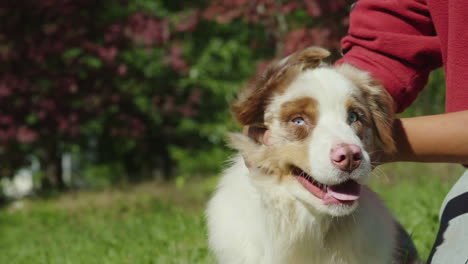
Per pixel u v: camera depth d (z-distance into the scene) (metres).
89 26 14.21
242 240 3.55
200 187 11.96
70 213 11.02
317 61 3.54
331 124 3.20
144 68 14.73
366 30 3.54
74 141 14.36
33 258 6.28
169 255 5.16
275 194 3.36
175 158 15.89
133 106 15.42
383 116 3.36
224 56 15.52
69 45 13.18
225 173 3.81
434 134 3.19
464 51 3.15
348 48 3.76
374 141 3.40
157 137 16.84
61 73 13.28
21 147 14.09
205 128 15.38
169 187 12.62
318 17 10.53
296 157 3.20
